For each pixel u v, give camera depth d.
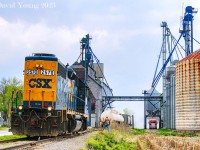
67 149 17.06
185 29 83.19
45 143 20.30
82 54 93.94
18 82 80.31
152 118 87.81
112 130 36.53
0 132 39.28
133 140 28.61
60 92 27.00
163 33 105.00
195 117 47.25
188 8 82.44
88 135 31.72
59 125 24.62
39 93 25.50
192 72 47.97
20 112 24.88
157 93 113.12
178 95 50.41
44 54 26.59
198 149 16.95
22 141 22.34
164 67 96.06
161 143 20.09
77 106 36.16
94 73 98.62
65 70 29.23
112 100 98.62
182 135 41.19
